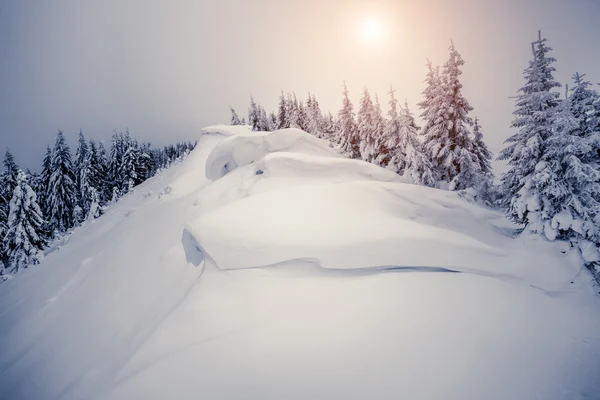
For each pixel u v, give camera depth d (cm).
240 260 838
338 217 1103
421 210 1295
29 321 1422
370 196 1304
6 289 2078
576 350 649
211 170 2445
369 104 2792
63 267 2075
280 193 1296
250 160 2247
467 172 1895
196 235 941
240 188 1770
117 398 515
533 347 643
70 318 1293
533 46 1120
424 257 880
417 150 2125
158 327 697
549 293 836
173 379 541
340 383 533
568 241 970
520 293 809
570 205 964
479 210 1387
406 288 774
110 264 1692
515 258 964
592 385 571
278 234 926
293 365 562
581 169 916
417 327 659
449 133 1970
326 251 846
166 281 1200
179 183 2781
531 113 1084
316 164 1692
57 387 884
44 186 3775
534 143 1007
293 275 802
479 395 528
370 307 707
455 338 639
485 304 748
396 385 533
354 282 787
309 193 1287
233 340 615
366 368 561
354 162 1769
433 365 573
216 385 529
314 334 629
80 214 3938
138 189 4022
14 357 1195
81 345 1058
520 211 1045
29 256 2434
